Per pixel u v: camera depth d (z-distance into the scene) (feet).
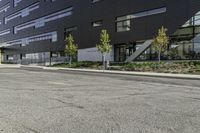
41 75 98.53
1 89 52.54
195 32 119.85
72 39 180.75
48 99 39.52
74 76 92.84
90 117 27.73
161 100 38.91
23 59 271.28
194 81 72.84
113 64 143.74
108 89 53.06
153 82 69.31
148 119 26.86
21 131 22.68
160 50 124.88
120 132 22.35
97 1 170.09
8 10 303.48
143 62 132.26
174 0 127.54
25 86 58.44
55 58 219.61
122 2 152.46
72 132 22.38
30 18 255.09
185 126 24.17
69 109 31.96
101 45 144.25
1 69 152.35
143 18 141.79
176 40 127.65
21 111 30.68
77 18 188.85
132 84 63.72
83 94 45.29
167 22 130.62
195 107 33.45
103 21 165.48
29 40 259.19
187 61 115.96
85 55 181.27
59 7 209.15
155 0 135.13
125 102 37.01
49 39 225.76
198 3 118.32
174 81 72.64
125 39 151.23
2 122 25.58
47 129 23.25
